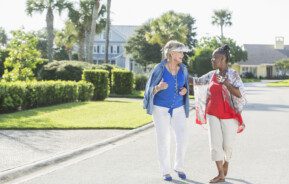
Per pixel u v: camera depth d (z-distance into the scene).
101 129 14.87
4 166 8.81
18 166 8.81
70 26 61.22
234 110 7.84
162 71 8.09
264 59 117.19
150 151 11.12
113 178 8.23
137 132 14.82
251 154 10.80
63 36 70.75
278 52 119.38
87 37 61.81
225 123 7.82
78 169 9.00
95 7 47.25
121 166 9.30
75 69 34.06
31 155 10.05
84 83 27.56
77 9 59.38
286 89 54.25
